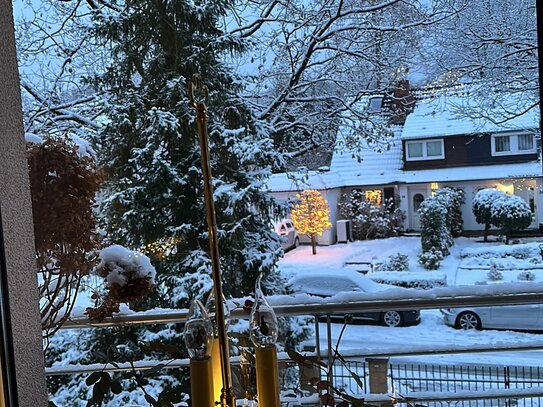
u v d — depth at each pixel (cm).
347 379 253
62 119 471
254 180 437
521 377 334
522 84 449
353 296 175
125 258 161
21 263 83
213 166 433
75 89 476
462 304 173
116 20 428
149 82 436
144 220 416
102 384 140
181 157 428
